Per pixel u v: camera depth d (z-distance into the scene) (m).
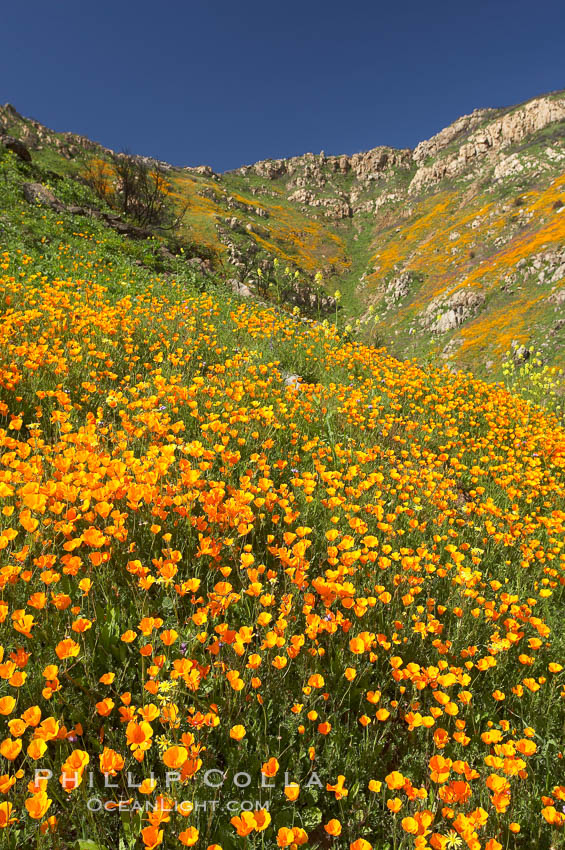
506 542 3.96
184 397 4.94
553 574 3.73
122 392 5.15
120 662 2.18
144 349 6.81
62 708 1.92
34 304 7.23
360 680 2.37
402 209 143.50
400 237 120.19
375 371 8.51
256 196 162.25
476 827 1.57
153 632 2.22
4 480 2.77
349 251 128.25
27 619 1.87
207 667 1.98
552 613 3.49
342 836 1.79
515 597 2.91
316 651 2.29
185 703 1.96
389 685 2.47
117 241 16.70
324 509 3.80
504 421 7.95
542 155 106.62
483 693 2.51
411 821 1.53
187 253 25.78
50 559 2.23
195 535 2.98
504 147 131.88
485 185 115.44
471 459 6.60
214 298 13.77
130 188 27.09
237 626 2.55
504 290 64.88
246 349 8.05
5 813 1.31
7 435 3.83
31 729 1.81
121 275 12.48
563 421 10.74
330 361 8.93
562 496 5.71
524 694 2.57
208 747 1.84
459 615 2.87
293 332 10.28
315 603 2.80
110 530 2.49
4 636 2.06
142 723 1.63
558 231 66.81
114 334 6.59
